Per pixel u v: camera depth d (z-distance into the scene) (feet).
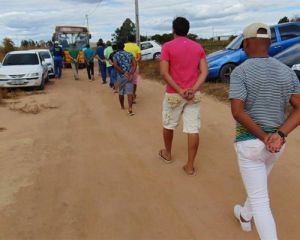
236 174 18.65
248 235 13.34
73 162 21.27
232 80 10.48
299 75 32.42
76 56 68.44
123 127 28.84
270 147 9.98
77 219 14.88
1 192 17.52
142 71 72.28
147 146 23.80
